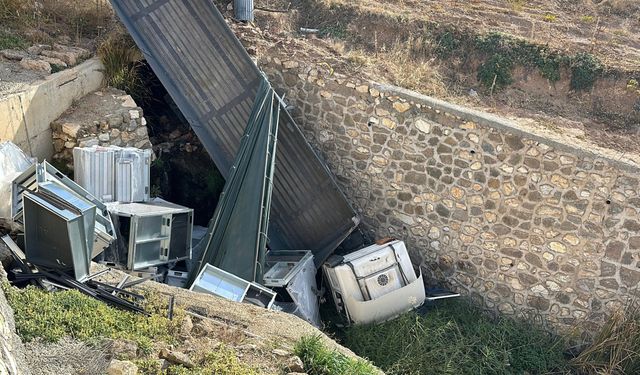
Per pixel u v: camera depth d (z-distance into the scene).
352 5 10.91
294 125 8.64
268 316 6.15
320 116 9.08
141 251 7.48
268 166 8.12
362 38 10.56
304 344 5.39
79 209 5.67
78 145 8.25
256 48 9.32
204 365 4.93
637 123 9.19
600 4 12.02
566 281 8.12
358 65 9.19
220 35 8.79
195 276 7.76
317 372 5.27
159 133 9.84
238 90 8.90
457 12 11.16
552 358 7.86
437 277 8.88
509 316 8.50
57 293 5.34
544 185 7.96
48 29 9.83
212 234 7.98
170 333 5.32
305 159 8.80
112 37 9.56
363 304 7.81
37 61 8.59
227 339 5.46
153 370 4.68
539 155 7.90
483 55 10.09
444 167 8.47
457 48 10.25
